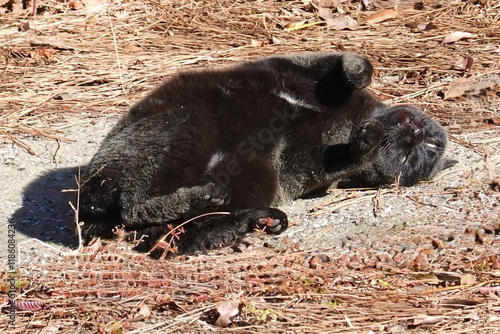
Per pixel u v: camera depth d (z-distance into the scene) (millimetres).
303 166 9391
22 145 10922
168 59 13461
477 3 15672
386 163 9836
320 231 8781
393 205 9445
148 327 7039
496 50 13930
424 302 7348
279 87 9250
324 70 9320
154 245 8242
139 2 15492
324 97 9352
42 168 10422
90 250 7910
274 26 14836
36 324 7086
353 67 9133
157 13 15148
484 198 9477
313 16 15258
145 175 8195
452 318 7117
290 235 8719
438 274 7809
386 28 14836
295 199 9727
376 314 7168
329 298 7383
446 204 9414
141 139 8359
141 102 8852
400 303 7340
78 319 7172
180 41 14188
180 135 8422
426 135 10219
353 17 15281
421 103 12250
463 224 8859
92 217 8406
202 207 8289
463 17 15211
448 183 10078
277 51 13719
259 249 8312
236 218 8617
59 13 15109
